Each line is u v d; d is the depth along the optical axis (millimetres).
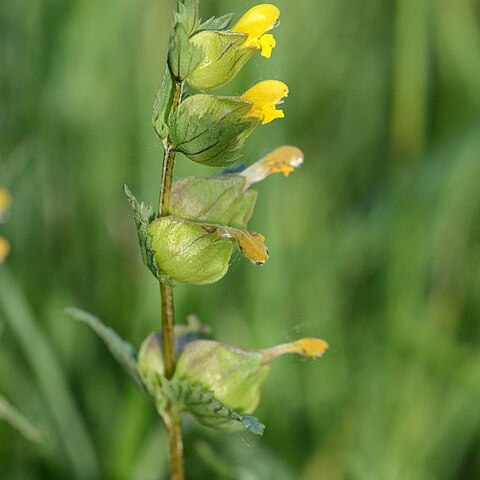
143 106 528
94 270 540
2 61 549
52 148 544
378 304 528
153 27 545
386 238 534
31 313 502
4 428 497
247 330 511
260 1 536
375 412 510
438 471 507
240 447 494
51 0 547
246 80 517
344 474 502
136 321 518
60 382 497
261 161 424
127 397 500
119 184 544
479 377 511
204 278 410
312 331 519
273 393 504
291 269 524
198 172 514
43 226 535
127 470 489
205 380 419
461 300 549
